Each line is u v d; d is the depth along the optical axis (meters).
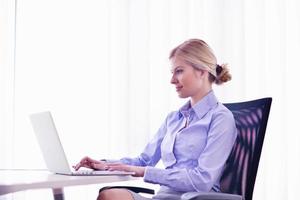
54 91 3.10
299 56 2.75
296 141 2.72
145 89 2.95
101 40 3.06
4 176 1.43
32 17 3.17
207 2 2.90
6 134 3.14
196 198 1.35
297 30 2.77
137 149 2.95
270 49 2.81
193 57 1.75
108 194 1.48
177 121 1.89
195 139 1.73
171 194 1.71
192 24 2.92
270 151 2.74
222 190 1.72
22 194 3.00
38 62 3.14
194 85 1.77
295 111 2.74
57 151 1.50
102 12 3.07
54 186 1.24
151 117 2.94
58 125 3.06
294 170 2.71
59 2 3.13
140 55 2.98
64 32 3.11
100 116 3.02
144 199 1.52
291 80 2.77
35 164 3.09
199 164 1.63
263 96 2.78
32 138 3.11
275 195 2.72
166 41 2.93
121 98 2.98
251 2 2.85
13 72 3.18
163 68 2.93
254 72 2.82
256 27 2.82
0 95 3.17
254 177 1.62
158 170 1.62
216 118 1.71
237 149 1.74
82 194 2.97
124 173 1.51
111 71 3.01
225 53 2.84
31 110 3.13
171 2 2.95
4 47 3.20
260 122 1.68
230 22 2.85
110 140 2.98
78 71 3.07
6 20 3.21
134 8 3.01
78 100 3.05
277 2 2.81
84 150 3.01
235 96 2.81
